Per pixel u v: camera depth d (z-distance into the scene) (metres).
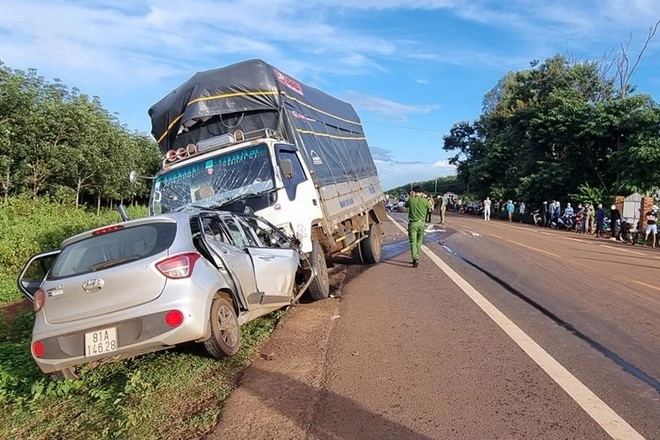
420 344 6.21
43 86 21.42
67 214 19.12
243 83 9.05
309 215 8.62
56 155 20.89
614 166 32.44
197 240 5.65
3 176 19.88
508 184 47.28
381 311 7.88
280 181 8.21
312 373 5.28
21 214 17.53
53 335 4.91
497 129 56.97
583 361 5.60
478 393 4.74
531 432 4.00
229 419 4.27
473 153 66.56
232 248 6.23
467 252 15.16
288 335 6.63
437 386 4.91
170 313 4.87
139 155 32.59
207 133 9.38
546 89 48.66
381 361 5.61
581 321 7.24
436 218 36.78
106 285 4.91
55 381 5.22
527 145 45.34
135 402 4.68
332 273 11.80
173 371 5.30
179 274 5.04
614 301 8.53
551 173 37.97
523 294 9.09
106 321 4.84
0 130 18.94
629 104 33.84
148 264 4.98
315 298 8.72
